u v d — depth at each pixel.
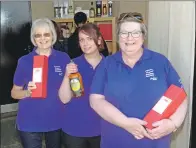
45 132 1.86
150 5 2.24
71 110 1.77
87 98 1.75
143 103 1.34
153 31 2.20
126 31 1.31
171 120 1.31
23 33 4.18
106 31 4.16
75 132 1.77
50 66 1.82
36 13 4.30
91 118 1.76
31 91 1.74
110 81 1.37
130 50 1.32
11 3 4.05
